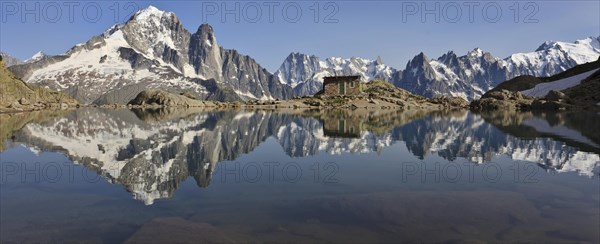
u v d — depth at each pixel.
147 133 24.23
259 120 37.88
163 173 11.48
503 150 15.84
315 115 47.69
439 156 14.66
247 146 18.00
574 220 6.92
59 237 6.30
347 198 8.49
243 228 6.65
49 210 7.73
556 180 10.23
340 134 23.50
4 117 42.53
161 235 6.19
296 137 21.77
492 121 35.03
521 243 5.89
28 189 9.50
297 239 6.14
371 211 7.56
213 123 33.62
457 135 22.47
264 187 9.63
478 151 15.73
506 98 78.88
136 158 14.21
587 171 11.38
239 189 9.43
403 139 20.56
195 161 13.60
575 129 25.16
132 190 9.37
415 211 7.56
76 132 24.83
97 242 6.11
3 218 7.25
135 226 6.81
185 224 6.73
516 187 9.55
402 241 6.05
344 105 75.94
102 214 7.47
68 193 9.11
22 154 15.18
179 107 83.81
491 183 10.03
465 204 7.97
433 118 40.97
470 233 6.36
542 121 33.84
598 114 46.09
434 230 6.50
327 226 6.75
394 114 50.53
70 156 14.67
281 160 13.85
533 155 14.49
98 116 45.56
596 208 7.61
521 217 7.12
